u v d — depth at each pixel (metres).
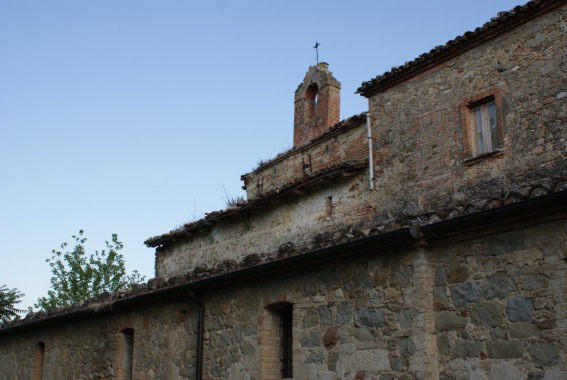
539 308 8.51
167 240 20.80
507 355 8.71
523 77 13.07
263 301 12.54
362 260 10.77
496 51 13.66
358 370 10.38
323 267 11.42
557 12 12.75
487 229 9.20
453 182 13.82
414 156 14.76
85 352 17.47
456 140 14.01
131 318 16.17
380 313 10.26
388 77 15.62
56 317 18.22
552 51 12.70
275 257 12.44
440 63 14.73
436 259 9.87
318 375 11.03
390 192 15.01
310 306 11.49
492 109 13.69
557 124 12.34
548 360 8.27
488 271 9.17
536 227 8.74
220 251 18.95
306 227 16.58
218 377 13.15
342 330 10.80
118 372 16.14
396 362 9.83
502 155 13.09
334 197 16.20
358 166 15.70
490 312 9.02
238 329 12.98
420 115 14.88
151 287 15.70
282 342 12.51
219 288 13.63
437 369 9.47
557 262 8.45
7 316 46.88
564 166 12.02
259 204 17.73
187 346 14.23
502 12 13.41
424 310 9.64
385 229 10.37
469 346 9.16
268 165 20.55
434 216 10.34
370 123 16.02
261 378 12.13
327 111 20.72
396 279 10.15
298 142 21.66
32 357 19.70
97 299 17.23
